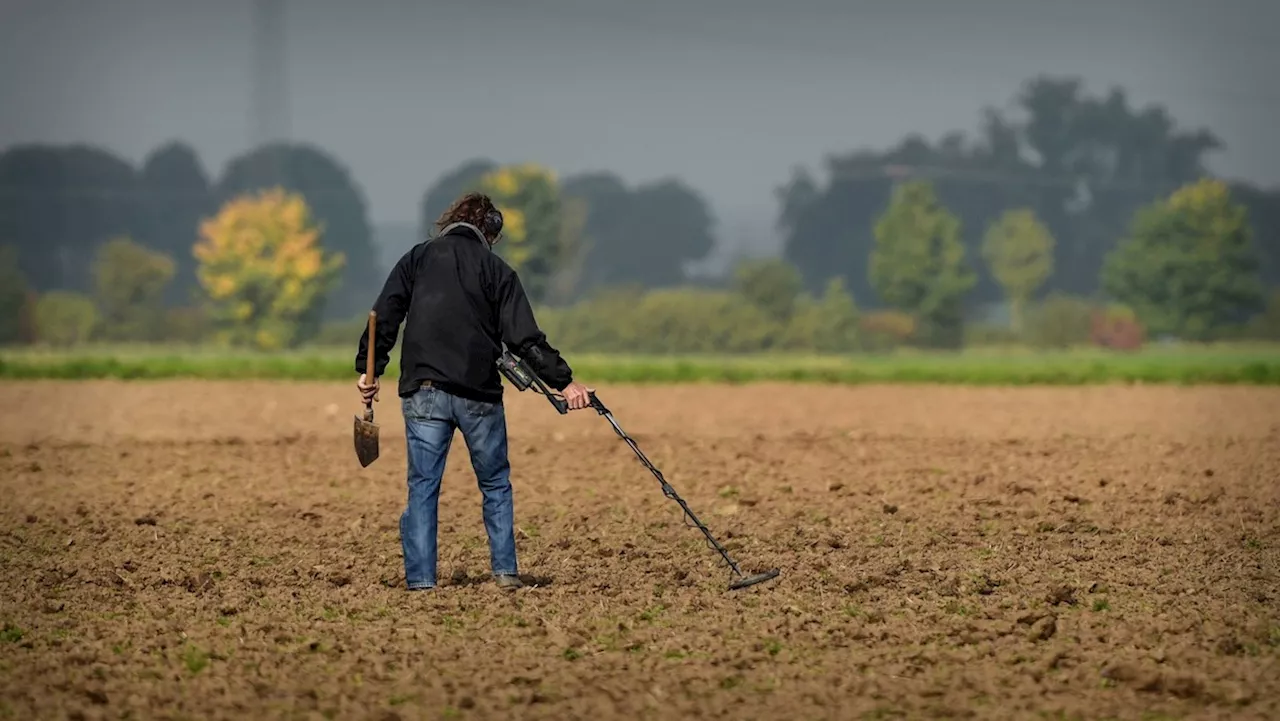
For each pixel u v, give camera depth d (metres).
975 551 34.72
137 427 70.81
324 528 39.06
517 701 21.83
